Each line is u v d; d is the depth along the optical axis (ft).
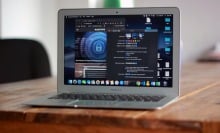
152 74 3.65
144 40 3.65
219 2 10.21
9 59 6.08
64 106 3.08
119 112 2.88
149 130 2.69
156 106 3.01
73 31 3.78
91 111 2.93
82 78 3.78
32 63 6.35
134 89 3.68
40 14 11.28
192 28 10.37
